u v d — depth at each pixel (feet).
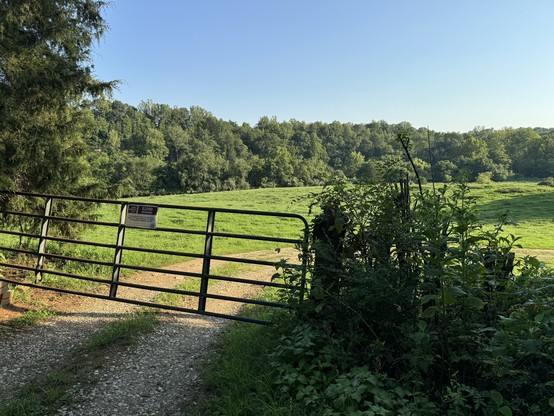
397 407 8.63
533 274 10.43
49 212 20.68
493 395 7.56
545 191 120.78
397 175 11.87
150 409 10.28
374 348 10.00
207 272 16.70
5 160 23.31
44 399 10.63
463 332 9.32
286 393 9.87
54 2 23.70
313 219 13.69
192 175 226.38
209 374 11.76
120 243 18.53
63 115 26.00
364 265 11.34
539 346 7.32
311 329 12.07
